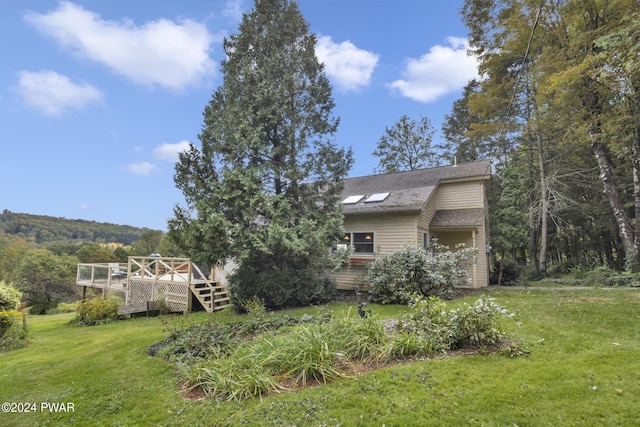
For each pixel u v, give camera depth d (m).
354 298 10.35
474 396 3.16
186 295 10.84
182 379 4.15
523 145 18.73
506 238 18.81
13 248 25.75
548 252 23.09
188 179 9.07
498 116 16.48
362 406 3.10
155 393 3.81
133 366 4.84
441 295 9.01
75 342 7.08
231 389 3.58
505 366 3.80
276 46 9.82
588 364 3.79
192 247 8.95
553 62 11.45
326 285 9.98
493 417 2.81
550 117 13.72
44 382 4.47
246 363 4.02
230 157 9.03
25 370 5.07
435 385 3.42
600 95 11.92
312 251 9.31
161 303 10.68
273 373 3.87
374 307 8.50
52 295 20.33
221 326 6.12
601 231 19.66
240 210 8.84
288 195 9.85
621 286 10.69
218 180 9.21
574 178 17.19
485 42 13.22
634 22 6.48
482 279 12.99
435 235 14.02
